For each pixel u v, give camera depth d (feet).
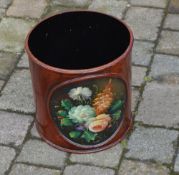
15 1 15.76
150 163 11.50
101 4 15.57
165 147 11.76
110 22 11.46
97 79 10.66
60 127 11.48
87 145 11.66
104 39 11.76
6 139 12.10
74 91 10.79
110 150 11.76
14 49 14.33
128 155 11.65
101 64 12.14
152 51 14.06
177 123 12.24
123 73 11.02
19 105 12.81
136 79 13.33
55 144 11.81
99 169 11.43
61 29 11.62
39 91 11.23
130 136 12.00
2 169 11.53
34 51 11.37
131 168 11.42
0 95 13.07
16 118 12.53
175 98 12.79
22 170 11.50
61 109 11.14
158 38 14.42
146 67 13.64
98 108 11.11
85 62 12.16
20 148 11.92
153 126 12.19
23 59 14.01
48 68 10.61
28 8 15.56
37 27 11.29
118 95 11.19
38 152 11.82
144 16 15.10
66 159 11.65
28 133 12.20
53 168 11.51
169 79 13.28
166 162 11.49
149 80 13.28
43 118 11.64
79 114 11.14
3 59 14.03
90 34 11.75
